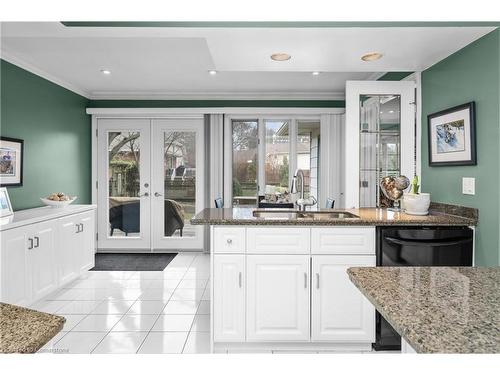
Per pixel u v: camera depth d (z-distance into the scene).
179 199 5.23
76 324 2.72
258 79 4.42
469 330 0.79
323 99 5.11
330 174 5.08
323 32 2.21
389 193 2.83
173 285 3.67
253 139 5.23
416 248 2.28
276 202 4.30
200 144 5.18
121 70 4.04
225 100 5.11
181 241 5.23
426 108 2.93
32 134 3.80
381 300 0.97
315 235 2.30
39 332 0.82
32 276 2.84
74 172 4.70
